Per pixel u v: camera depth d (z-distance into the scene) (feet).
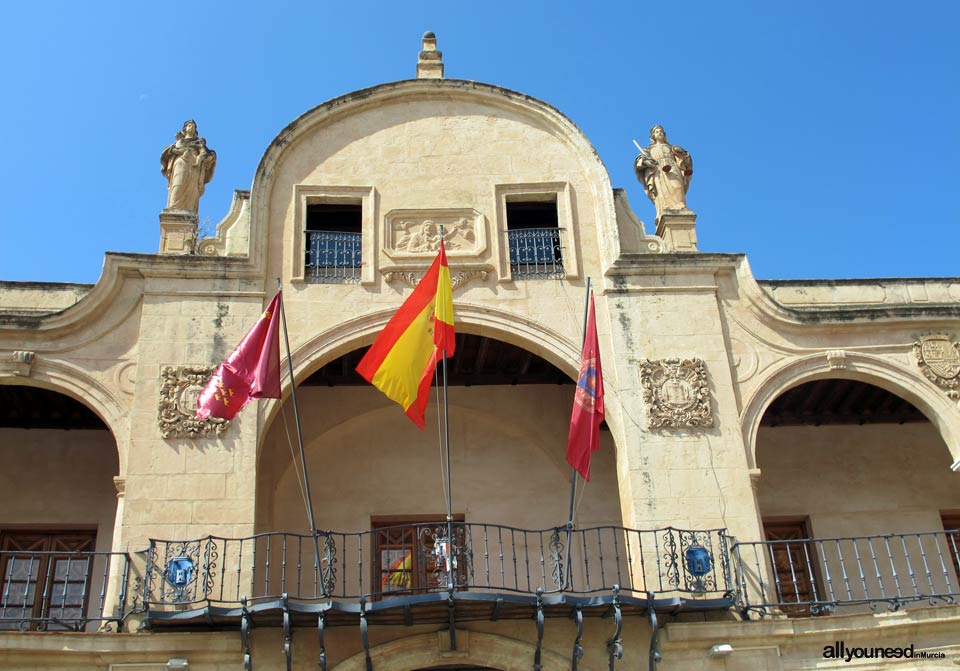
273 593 58.85
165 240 59.52
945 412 57.98
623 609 49.52
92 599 58.85
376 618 49.24
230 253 59.41
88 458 62.90
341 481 62.69
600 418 53.83
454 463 63.82
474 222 61.16
